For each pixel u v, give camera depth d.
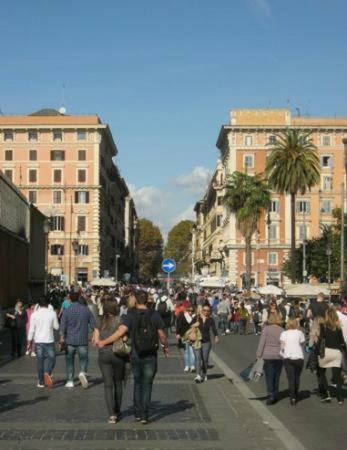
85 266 103.12
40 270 55.31
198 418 12.57
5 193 37.69
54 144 104.12
